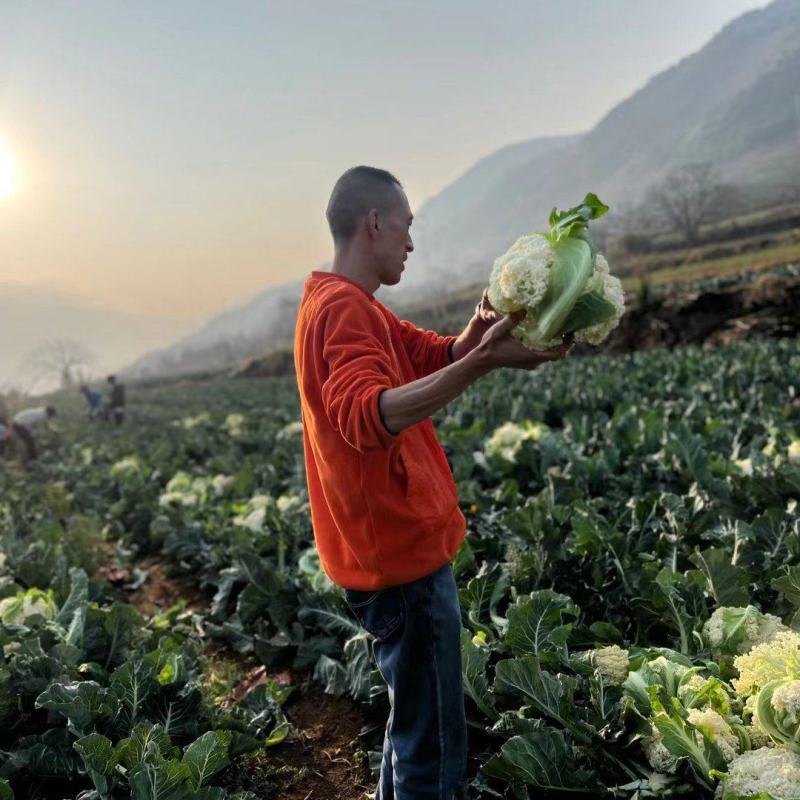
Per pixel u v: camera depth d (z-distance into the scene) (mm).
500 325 2035
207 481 9609
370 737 3699
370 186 2381
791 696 2352
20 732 3592
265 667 4758
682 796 2543
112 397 27859
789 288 25953
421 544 2322
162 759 2812
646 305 29266
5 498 12297
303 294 2508
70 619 4496
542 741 2734
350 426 2057
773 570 3742
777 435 6504
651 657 3145
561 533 4715
